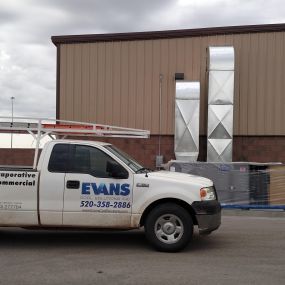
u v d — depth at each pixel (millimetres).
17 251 7918
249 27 17828
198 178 8312
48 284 5965
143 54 18672
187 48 18375
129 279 6184
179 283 6004
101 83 18922
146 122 18688
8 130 8930
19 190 7922
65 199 7879
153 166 18578
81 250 8000
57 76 19188
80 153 8023
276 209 13078
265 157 17891
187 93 17125
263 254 7707
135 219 7832
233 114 17688
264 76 17859
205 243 8617
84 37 18844
